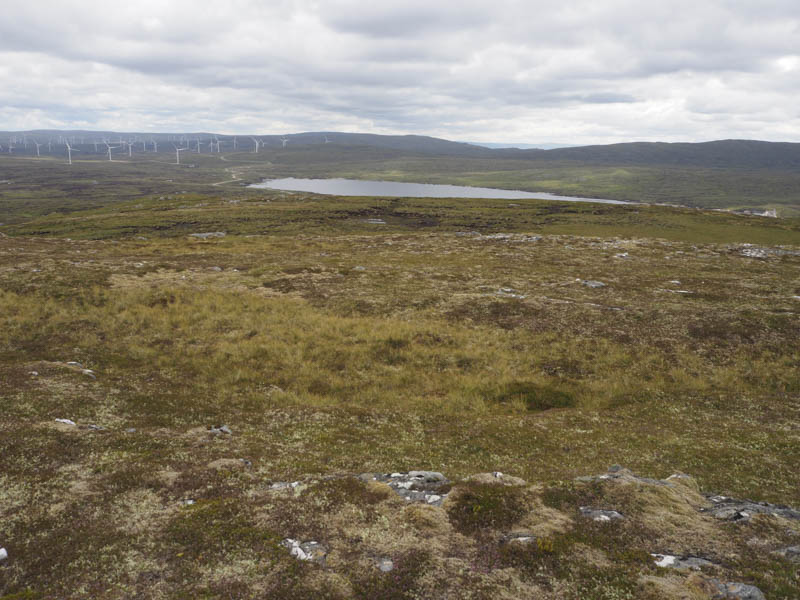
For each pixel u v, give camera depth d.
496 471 17.61
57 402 20.44
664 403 26.20
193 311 41.47
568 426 23.47
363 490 13.86
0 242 71.88
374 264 62.00
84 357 30.38
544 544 10.99
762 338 33.94
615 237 87.75
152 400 22.94
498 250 75.19
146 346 33.56
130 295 44.25
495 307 42.44
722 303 42.03
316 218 141.75
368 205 174.38
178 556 10.47
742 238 97.19
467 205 173.25
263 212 152.62
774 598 9.35
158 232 120.81
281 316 40.69
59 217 173.50
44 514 11.95
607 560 10.61
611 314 39.59
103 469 14.76
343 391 28.08
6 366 24.98
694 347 33.41
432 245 80.69
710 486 16.92
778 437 21.45
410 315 41.50
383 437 21.39
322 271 56.50
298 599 9.20
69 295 43.59
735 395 26.83
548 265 62.66
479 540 11.37
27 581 9.52
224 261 62.53
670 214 137.00
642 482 14.63
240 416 22.62
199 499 13.28
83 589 9.34
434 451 20.03
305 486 14.06
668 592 9.45
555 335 36.41
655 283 51.06
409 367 31.81
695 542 11.50
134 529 11.52
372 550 10.88
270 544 10.95
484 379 29.77
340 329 37.94
